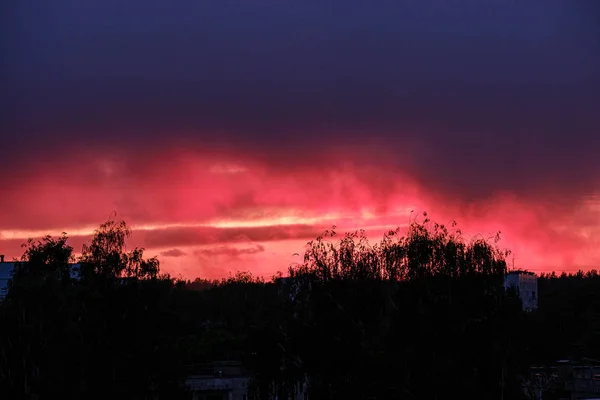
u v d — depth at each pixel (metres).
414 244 73.69
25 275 78.62
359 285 75.12
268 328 82.75
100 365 76.38
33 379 73.31
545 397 77.50
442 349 68.56
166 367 80.44
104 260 83.75
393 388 67.69
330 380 73.06
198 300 158.75
